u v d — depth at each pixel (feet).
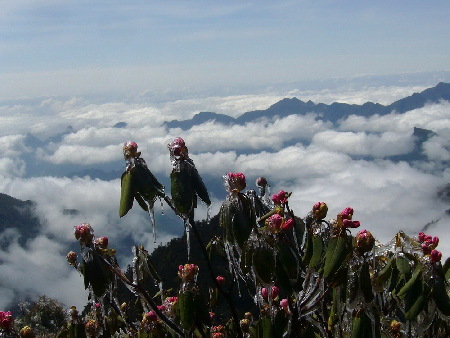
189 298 5.10
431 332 5.76
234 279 5.34
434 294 4.97
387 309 5.92
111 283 5.49
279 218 4.74
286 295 4.90
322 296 4.99
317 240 4.96
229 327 6.32
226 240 5.09
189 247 5.16
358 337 4.80
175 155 5.12
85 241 5.16
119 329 6.32
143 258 5.86
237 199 4.96
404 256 5.39
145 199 5.11
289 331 4.91
